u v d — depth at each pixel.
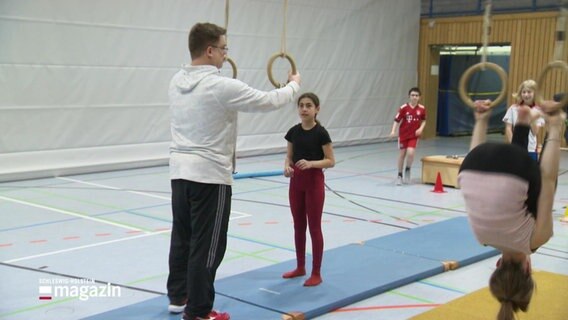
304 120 4.70
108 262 5.41
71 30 9.94
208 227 3.79
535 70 14.45
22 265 5.28
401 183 9.87
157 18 10.98
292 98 3.97
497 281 2.75
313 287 4.70
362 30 14.91
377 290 4.72
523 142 2.72
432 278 5.17
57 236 6.27
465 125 17.55
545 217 2.47
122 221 6.98
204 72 3.79
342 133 14.89
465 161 2.53
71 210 7.51
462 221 7.04
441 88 17.02
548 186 2.46
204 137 3.76
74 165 10.21
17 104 9.49
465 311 4.29
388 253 5.66
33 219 7.01
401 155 9.91
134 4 10.63
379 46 15.40
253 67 12.65
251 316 4.11
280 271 5.10
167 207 7.79
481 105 2.77
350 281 4.85
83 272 5.12
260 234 6.50
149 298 4.52
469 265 5.55
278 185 9.56
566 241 6.47
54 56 9.80
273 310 4.23
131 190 8.92
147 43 10.89
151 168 11.07
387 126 16.02
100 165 10.52
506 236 2.46
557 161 2.48
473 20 15.37
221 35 3.84
